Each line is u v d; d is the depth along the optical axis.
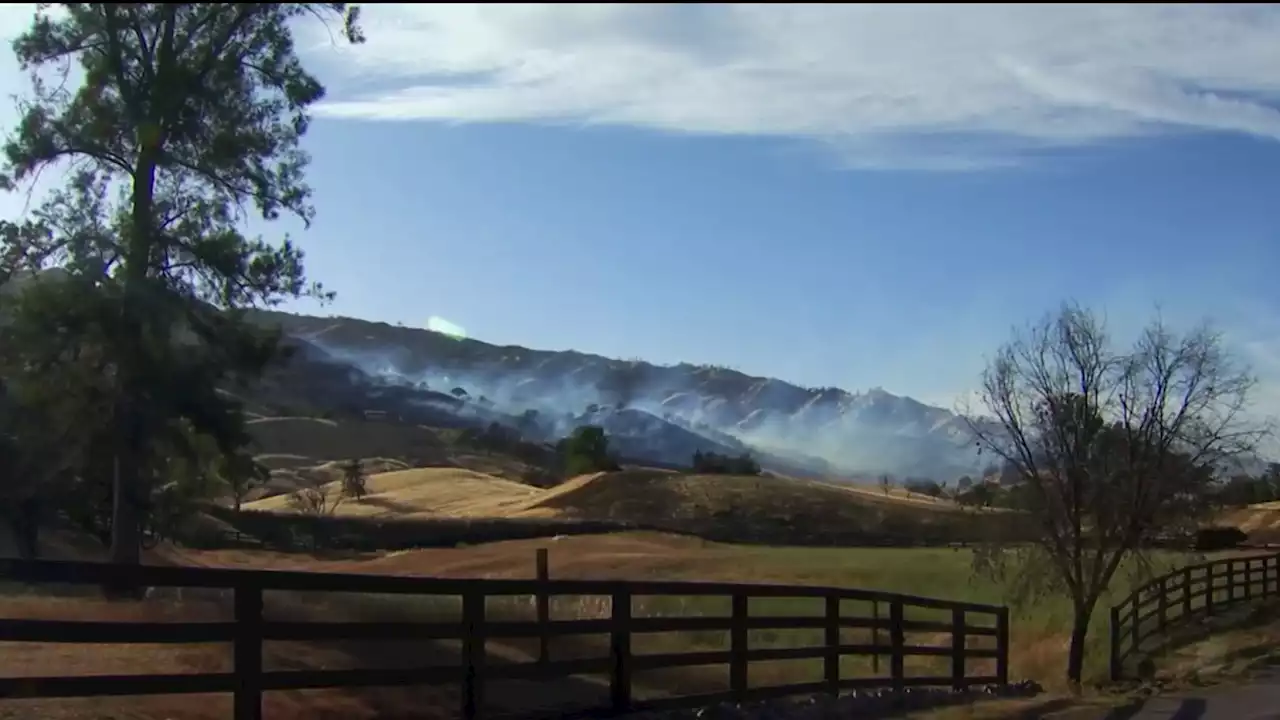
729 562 52.28
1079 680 22.00
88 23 22.64
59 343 23.00
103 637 7.43
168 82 22.94
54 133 23.33
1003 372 34.97
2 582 21.14
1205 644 26.03
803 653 14.14
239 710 8.21
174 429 23.86
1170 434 23.97
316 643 17.14
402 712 12.57
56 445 24.23
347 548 63.19
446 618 19.73
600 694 15.62
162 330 23.31
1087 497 23.95
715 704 12.51
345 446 154.12
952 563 49.81
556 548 61.28
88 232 23.42
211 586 8.05
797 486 104.75
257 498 110.69
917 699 15.73
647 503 94.38
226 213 25.03
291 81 24.41
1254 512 66.81
